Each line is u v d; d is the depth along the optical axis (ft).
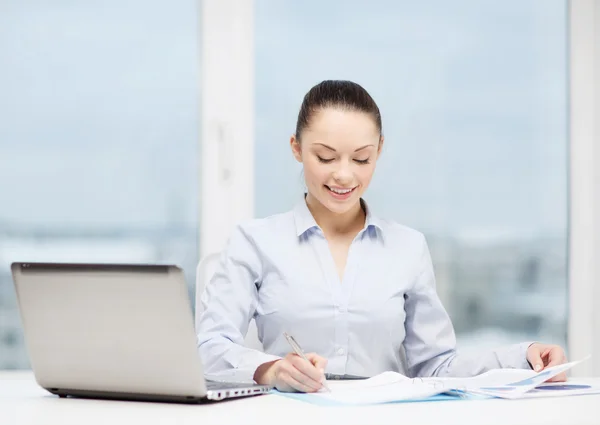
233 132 8.34
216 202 8.30
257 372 4.40
